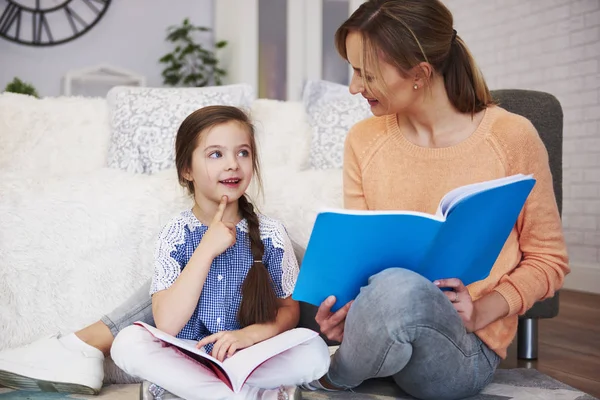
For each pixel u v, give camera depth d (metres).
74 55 5.29
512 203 1.21
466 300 1.30
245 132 1.58
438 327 1.25
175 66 5.28
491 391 1.57
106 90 5.22
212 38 5.63
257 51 5.04
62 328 1.76
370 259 1.23
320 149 2.52
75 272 1.79
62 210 1.82
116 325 1.67
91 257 1.81
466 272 1.30
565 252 1.40
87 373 1.58
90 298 1.79
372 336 1.25
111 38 5.38
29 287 1.75
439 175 1.44
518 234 1.44
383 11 1.29
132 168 2.33
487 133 1.41
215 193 1.55
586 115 3.82
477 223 1.20
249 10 4.99
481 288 1.40
